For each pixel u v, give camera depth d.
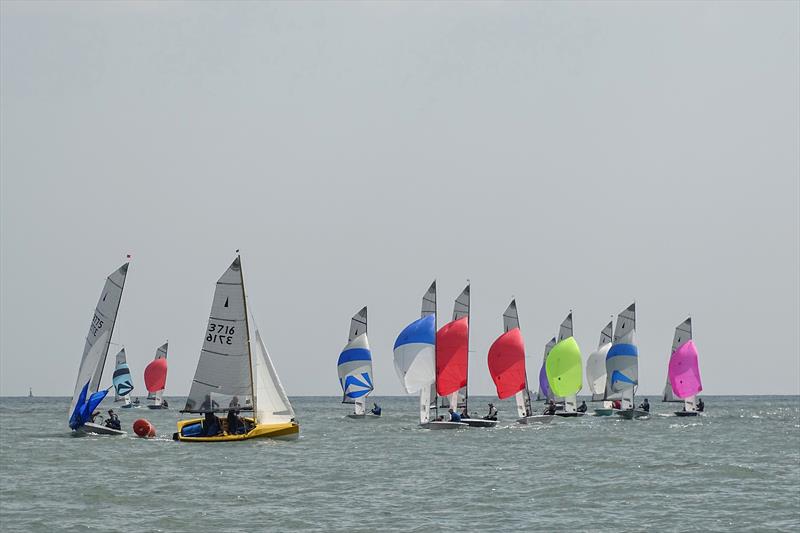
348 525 148.50
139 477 197.00
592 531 146.25
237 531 144.25
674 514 160.00
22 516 154.25
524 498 174.38
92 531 143.88
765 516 158.62
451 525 149.25
